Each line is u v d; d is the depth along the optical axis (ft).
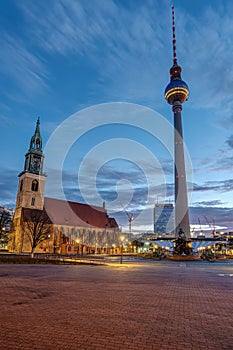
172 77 454.81
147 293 40.91
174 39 487.61
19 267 84.89
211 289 46.29
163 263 135.64
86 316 27.02
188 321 25.91
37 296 37.09
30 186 270.87
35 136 290.76
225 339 21.12
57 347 18.92
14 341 19.95
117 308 30.60
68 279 56.49
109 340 20.45
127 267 96.89
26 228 248.32
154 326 24.14
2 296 36.81
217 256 202.49
